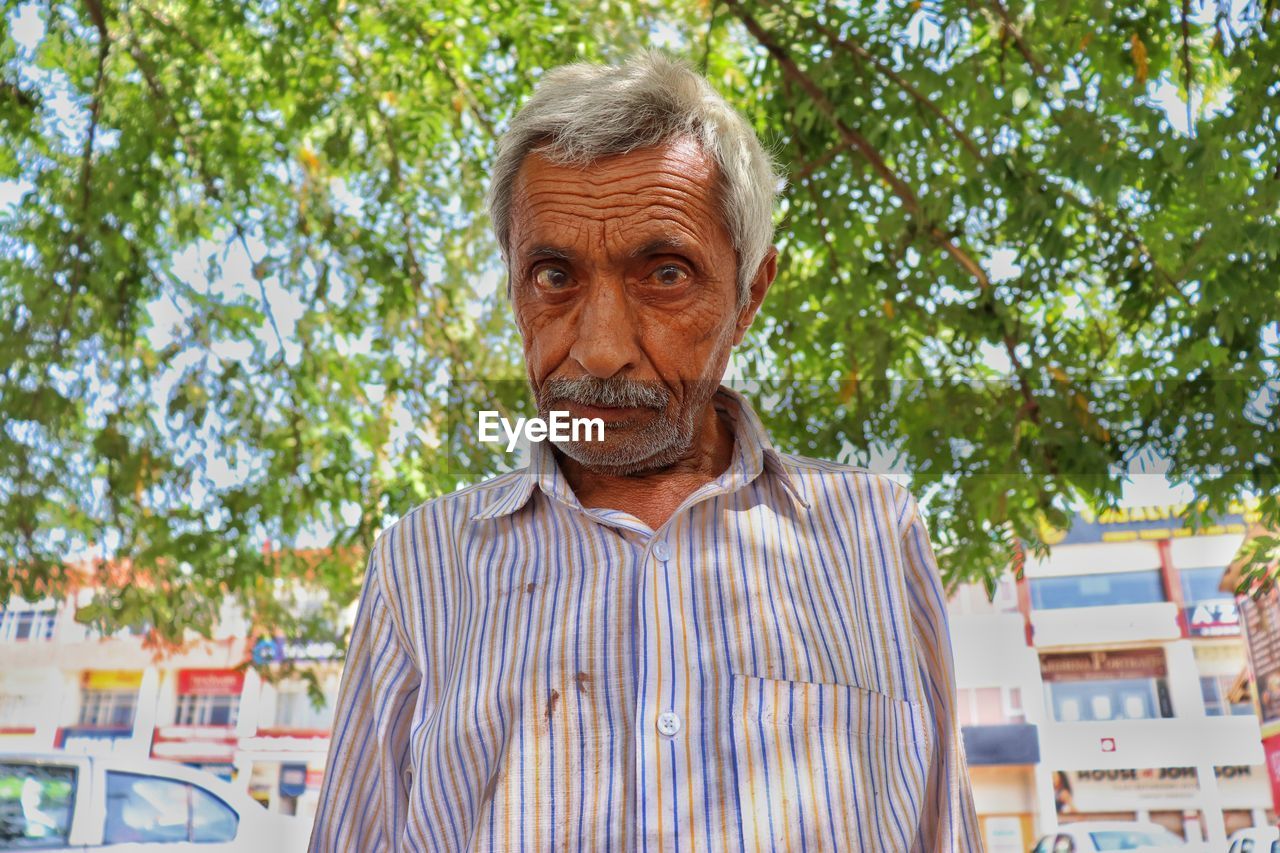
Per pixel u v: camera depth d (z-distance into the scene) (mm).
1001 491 4562
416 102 5449
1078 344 4980
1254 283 4180
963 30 4312
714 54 5227
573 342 1155
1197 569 8750
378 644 1261
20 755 7000
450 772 1109
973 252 4852
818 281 4895
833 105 4426
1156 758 8594
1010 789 8758
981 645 8930
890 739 1138
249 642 5516
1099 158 3961
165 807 7234
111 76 5316
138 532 5203
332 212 5426
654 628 1114
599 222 1144
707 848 1025
